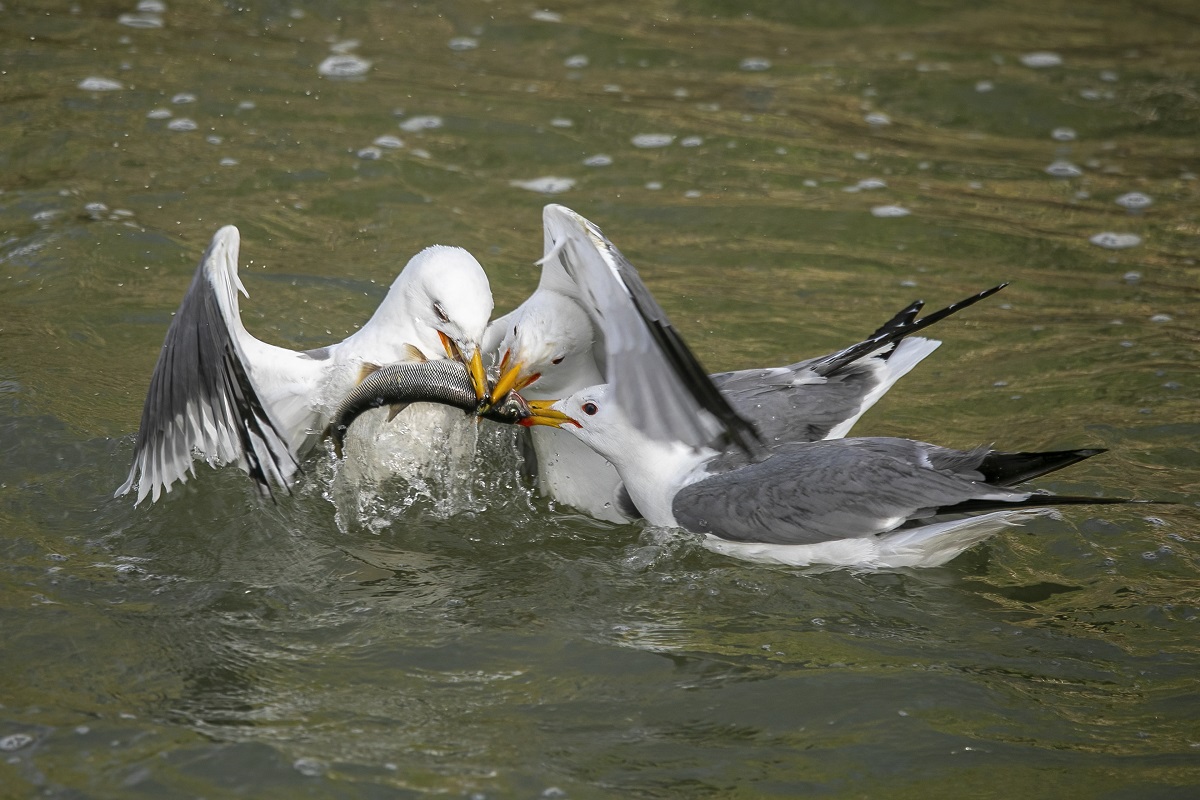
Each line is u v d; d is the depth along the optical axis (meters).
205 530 9.60
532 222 14.52
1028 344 12.72
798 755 7.34
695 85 17.92
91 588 8.71
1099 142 16.92
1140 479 10.53
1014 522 9.23
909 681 8.05
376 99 16.88
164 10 18.98
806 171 15.89
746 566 9.59
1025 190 15.71
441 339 9.85
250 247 13.67
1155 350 12.56
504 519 10.19
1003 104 17.70
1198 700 7.91
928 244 14.48
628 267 8.46
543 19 19.58
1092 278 13.92
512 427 11.14
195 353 9.11
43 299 12.62
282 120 16.20
